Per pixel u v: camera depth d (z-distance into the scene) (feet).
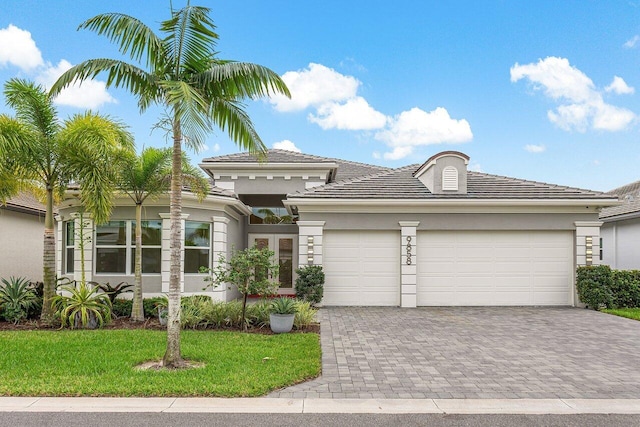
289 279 58.13
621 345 27.27
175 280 22.09
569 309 42.42
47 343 26.22
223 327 32.68
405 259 44.06
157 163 35.19
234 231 51.80
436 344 27.43
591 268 42.65
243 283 31.83
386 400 17.51
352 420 15.57
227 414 16.01
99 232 41.75
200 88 22.80
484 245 44.88
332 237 44.93
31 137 31.01
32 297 35.65
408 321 35.70
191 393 17.88
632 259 58.08
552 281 44.55
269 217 59.36
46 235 33.58
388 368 22.04
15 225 55.11
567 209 44.29
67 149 31.71
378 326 33.50
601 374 21.13
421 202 43.60
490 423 15.39
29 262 57.67
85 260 41.11
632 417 15.98
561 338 29.25
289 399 17.58
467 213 44.57
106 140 31.30
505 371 21.58
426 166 46.68
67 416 15.66
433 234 44.96
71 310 32.48
